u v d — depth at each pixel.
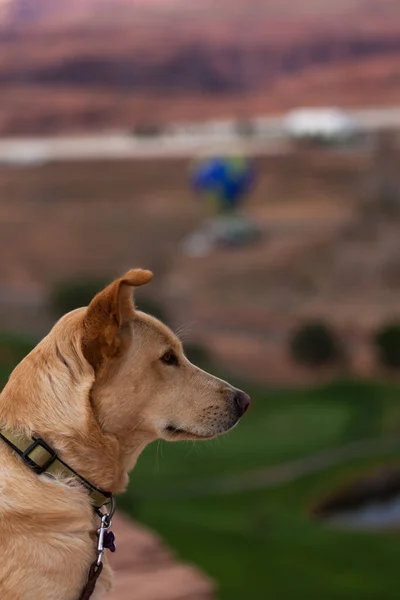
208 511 20.50
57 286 51.81
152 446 25.38
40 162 90.69
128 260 62.00
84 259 63.34
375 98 134.12
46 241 67.12
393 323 43.84
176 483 22.48
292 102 136.88
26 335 39.50
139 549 8.99
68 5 151.75
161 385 4.49
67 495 4.07
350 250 54.53
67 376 4.18
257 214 67.38
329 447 25.72
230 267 54.84
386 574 16.64
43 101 134.50
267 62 143.50
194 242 61.34
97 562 4.08
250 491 22.17
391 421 28.58
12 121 131.00
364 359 39.97
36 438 4.08
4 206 77.94
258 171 80.94
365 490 22.64
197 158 83.31
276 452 25.22
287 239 58.97
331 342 39.50
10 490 3.98
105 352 4.20
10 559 3.87
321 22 144.88
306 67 142.75
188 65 142.75
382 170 62.34
